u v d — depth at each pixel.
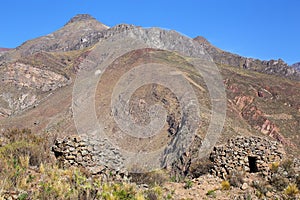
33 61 150.50
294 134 76.38
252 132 64.38
